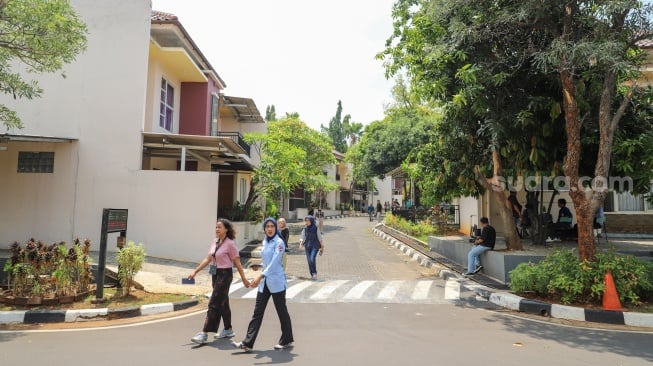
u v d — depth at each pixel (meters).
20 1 8.91
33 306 7.82
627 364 5.23
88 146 13.30
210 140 14.03
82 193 13.19
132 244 8.77
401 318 7.61
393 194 61.28
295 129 31.33
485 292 9.51
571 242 13.50
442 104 11.59
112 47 13.53
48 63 10.05
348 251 17.69
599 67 8.97
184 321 7.38
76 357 5.30
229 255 6.17
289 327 5.71
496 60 10.27
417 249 16.72
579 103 9.41
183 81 18.61
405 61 11.09
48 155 13.28
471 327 7.05
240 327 6.89
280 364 5.04
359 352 5.52
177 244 13.12
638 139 9.62
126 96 13.42
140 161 13.37
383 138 33.44
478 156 12.46
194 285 10.15
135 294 8.86
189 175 13.25
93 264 10.50
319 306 8.59
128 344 5.91
